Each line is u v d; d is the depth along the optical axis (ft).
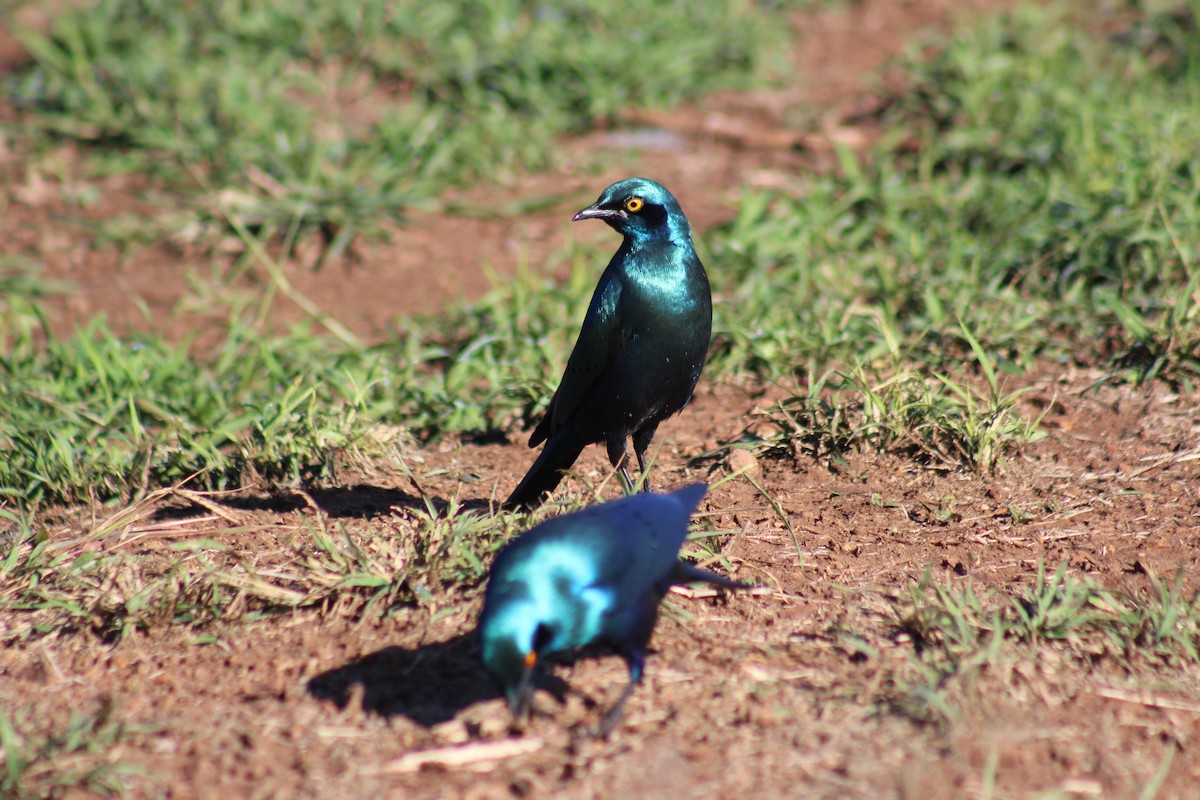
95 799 20.94
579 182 61.41
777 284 46.19
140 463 33.96
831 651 24.63
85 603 27.04
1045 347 39.60
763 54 72.54
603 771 21.13
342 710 23.18
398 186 59.06
